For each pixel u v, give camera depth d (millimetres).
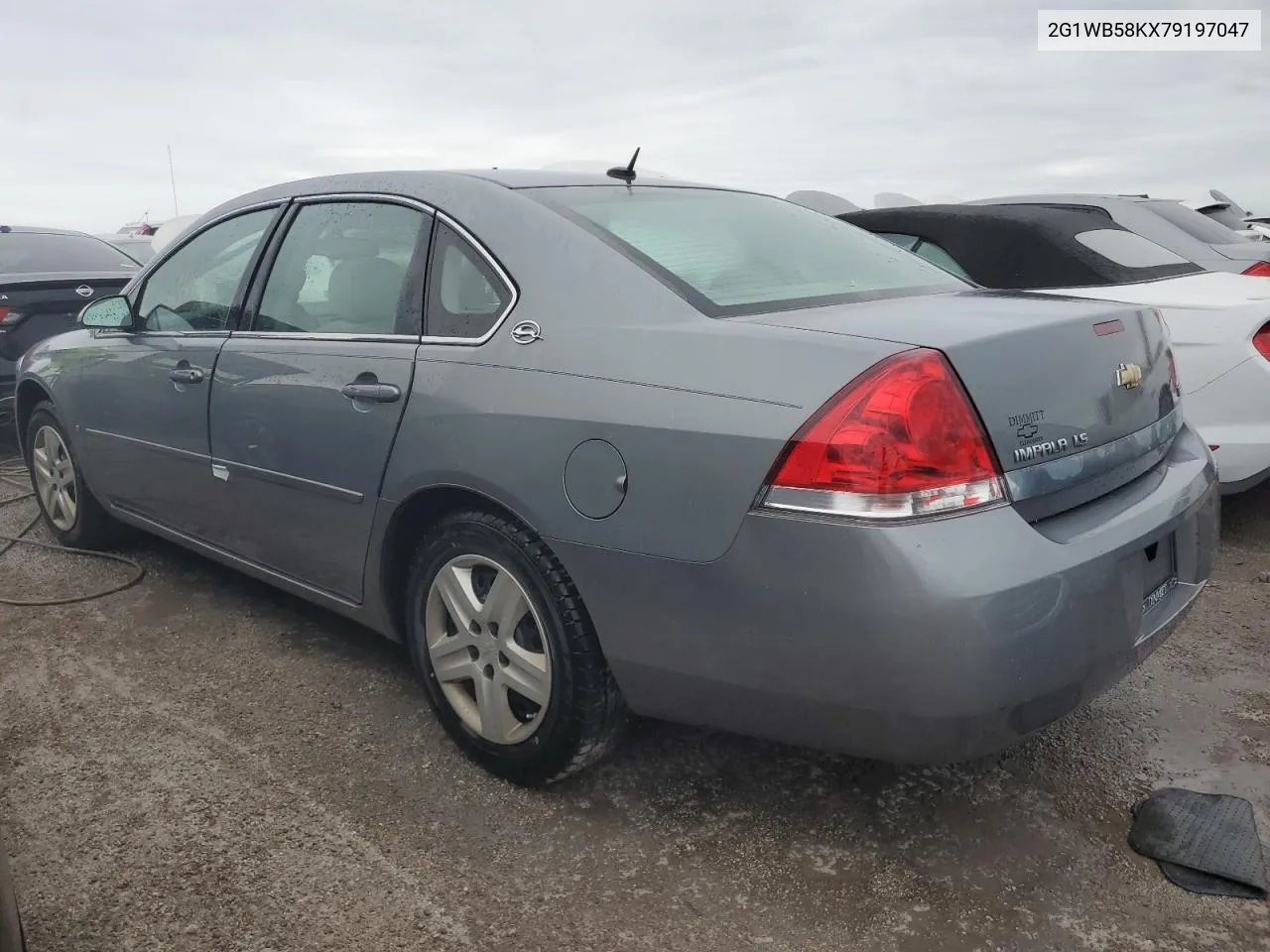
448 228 2787
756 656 2082
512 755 2590
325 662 3389
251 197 3553
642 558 2189
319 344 3002
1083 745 2770
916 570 1890
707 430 2096
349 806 2564
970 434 1979
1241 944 2031
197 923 2146
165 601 3928
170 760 2789
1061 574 1987
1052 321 2238
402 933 2117
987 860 2314
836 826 2453
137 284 3939
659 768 2715
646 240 2613
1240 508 4867
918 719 1944
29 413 4723
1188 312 4184
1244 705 2965
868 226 5660
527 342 2471
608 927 2131
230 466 3318
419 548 2740
